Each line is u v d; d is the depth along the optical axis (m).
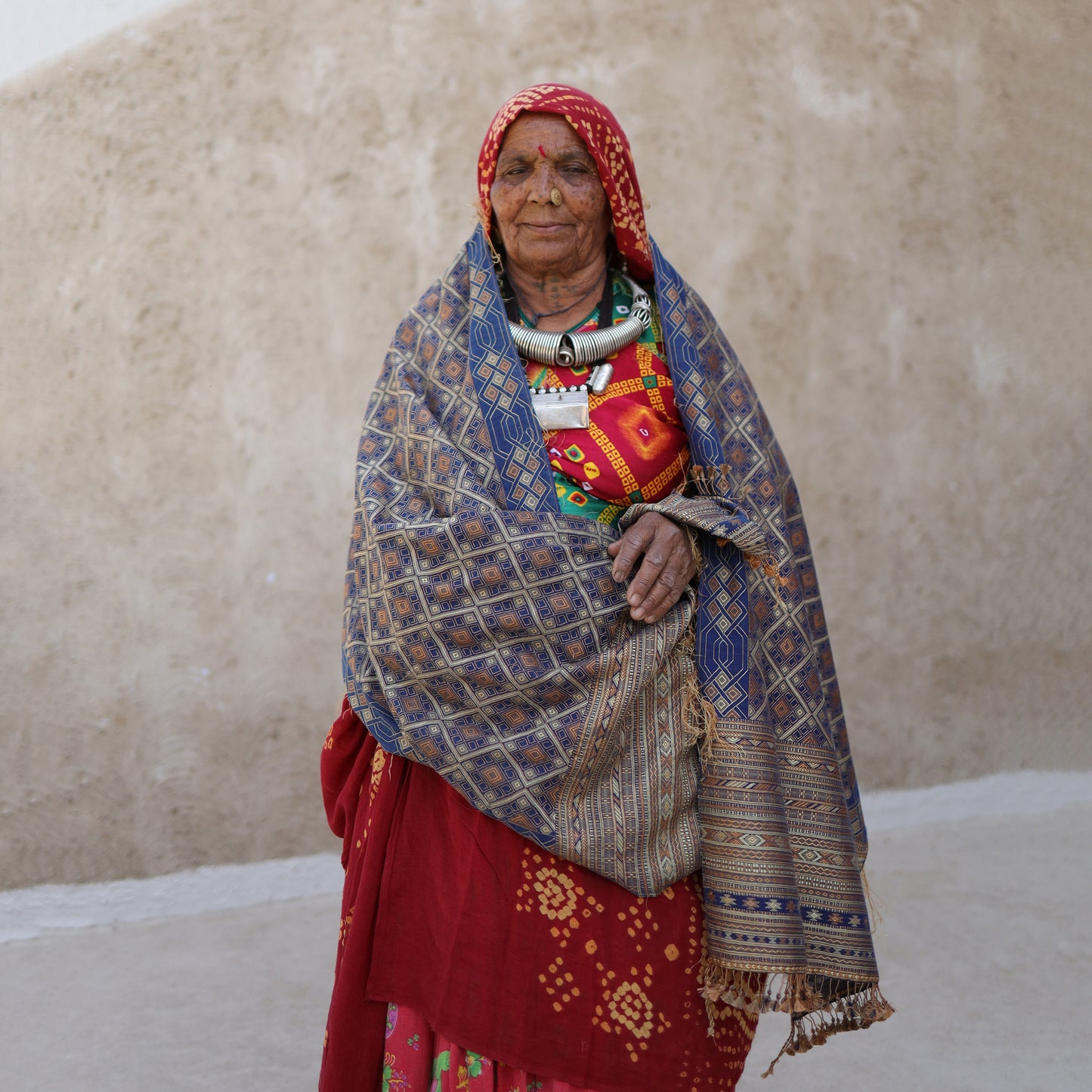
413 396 2.12
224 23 4.18
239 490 4.17
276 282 4.22
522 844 1.99
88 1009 3.22
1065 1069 2.81
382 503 2.05
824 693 2.19
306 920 3.90
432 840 2.08
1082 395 5.07
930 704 4.87
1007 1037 2.98
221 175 4.18
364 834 2.20
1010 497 5.00
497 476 2.03
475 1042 1.96
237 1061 2.92
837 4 4.80
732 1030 2.06
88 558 4.02
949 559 4.92
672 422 2.15
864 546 4.81
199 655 4.09
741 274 4.69
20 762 3.91
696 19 4.63
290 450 4.23
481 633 1.95
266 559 4.19
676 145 4.62
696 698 2.04
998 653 4.96
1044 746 5.00
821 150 4.80
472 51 4.41
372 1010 2.09
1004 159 5.00
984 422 4.98
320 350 4.27
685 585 2.04
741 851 1.98
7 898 3.84
